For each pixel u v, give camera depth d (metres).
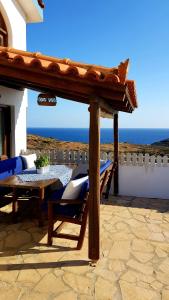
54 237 4.77
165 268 4.07
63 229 5.40
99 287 3.58
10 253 4.42
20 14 8.44
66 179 6.65
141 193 8.15
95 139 3.85
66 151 9.05
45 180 5.85
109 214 6.41
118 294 3.45
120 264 4.15
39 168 6.68
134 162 8.15
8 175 6.91
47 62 3.89
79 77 3.39
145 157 8.04
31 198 6.98
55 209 4.70
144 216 6.31
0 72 3.75
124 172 8.25
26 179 5.96
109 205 7.16
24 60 3.52
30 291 3.48
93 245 4.11
